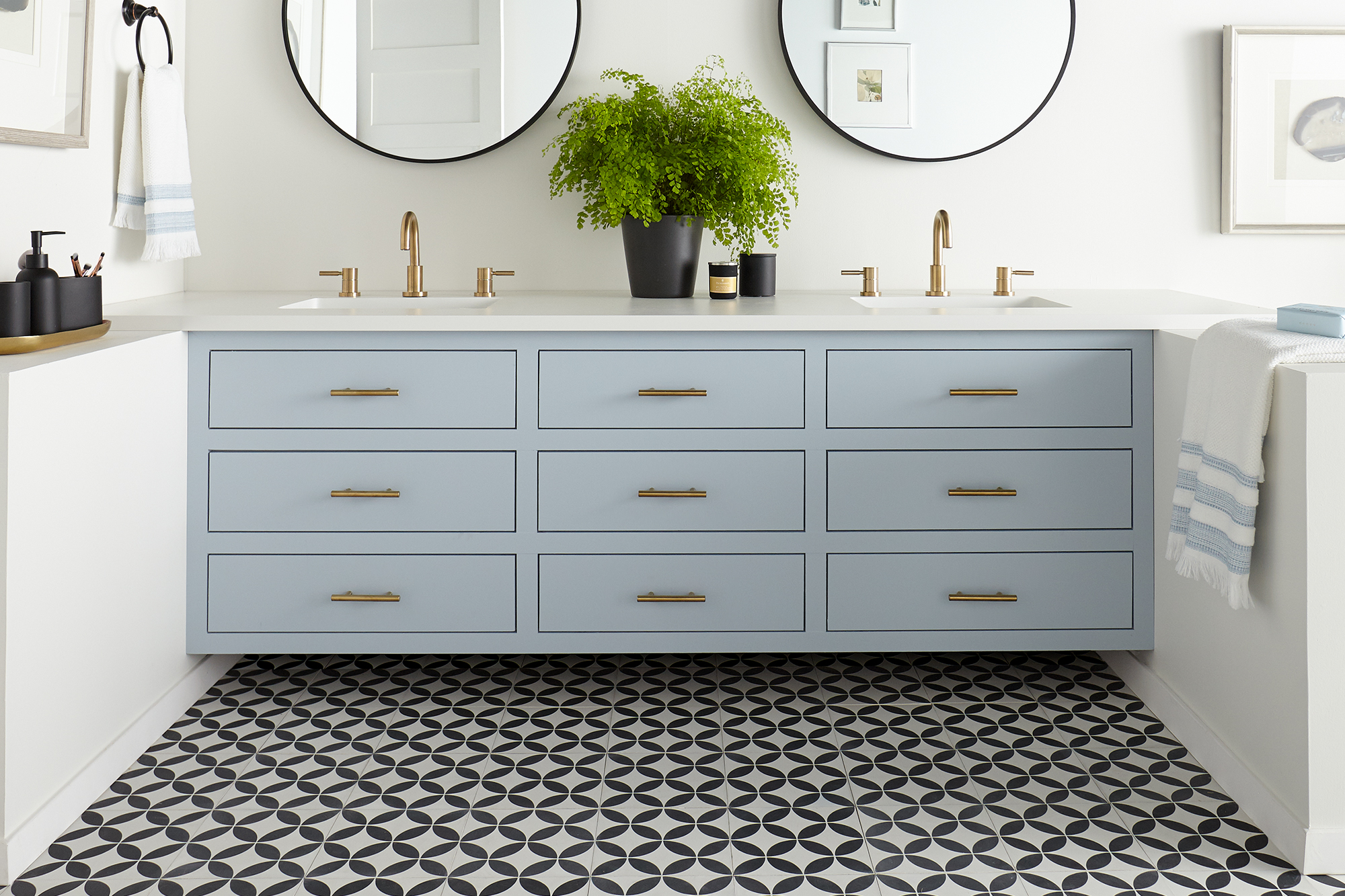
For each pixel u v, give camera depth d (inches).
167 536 82.1
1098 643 87.7
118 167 93.5
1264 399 64.4
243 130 105.6
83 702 69.6
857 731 81.8
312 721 83.6
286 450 85.4
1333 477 61.1
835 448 85.8
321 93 104.4
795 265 107.6
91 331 75.0
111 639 73.1
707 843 66.3
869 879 62.6
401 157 105.0
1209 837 67.0
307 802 71.1
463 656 97.5
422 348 84.5
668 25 104.8
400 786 73.3
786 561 86.8
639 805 70.8
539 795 72.0
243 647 87.0
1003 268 101.7
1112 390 85.7
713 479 86.0
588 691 89.4
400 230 104.7
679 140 97.8
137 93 92.4
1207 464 70.3
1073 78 105.9
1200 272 107.6
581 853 65.1
